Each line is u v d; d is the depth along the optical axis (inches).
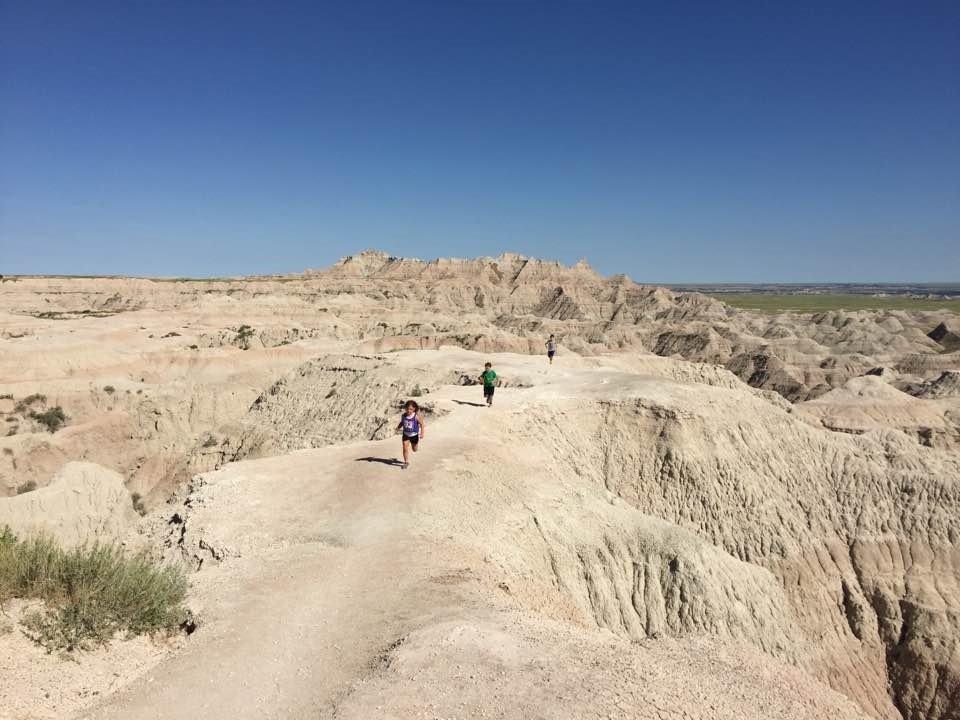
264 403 2217.0
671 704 339.9
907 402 2335.1
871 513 1384.1
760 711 355.3
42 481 1752.0
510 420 1202.0
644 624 867.4
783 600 1067.3
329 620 434.6
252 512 653.3
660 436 1338.6
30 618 372.2
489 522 707.4
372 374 1955.0
